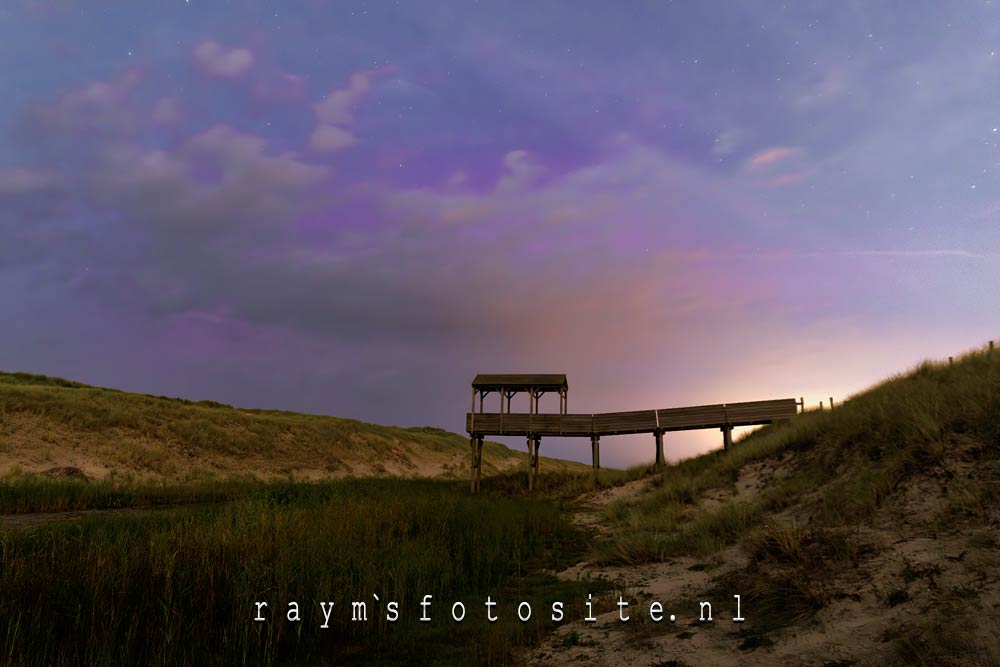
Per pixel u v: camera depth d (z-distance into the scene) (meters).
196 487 23.30
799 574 7.50
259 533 9.44
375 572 8.72
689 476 21.56
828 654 5.46
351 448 45.50
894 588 6.34
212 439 35.16
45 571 6.81
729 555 10.05
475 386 32.31
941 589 5.89
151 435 32.28
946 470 8.94
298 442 41.31
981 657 4.57
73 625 6.02
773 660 5.61
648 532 13.73
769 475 16.56
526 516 17.55
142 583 6.99
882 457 11.38
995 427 9.38
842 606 6.39
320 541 9.97
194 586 7.12
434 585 9.27
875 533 8.03
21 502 16.12
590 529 16.98
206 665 5.94
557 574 11.00
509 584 10.10
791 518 10.93
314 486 22.56
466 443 67.44
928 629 5.22
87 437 28.72
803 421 19.88
